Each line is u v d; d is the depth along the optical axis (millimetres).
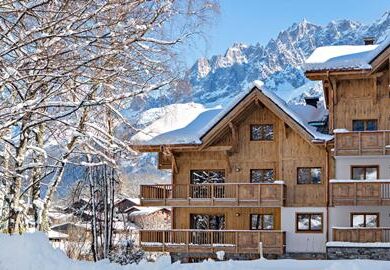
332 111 33188
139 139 34031
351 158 32500
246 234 32719
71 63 15703
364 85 33062
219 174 34906
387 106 32656
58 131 24047
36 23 16141
